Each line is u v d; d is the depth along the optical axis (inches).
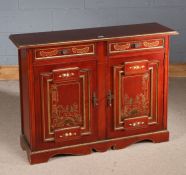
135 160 175.9
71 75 171.3
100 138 180.2
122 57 175.5
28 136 177.2
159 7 241.1
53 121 173.9
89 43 170.9
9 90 234.5
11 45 241.9
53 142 175.3
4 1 235.3
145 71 178.4
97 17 240.4
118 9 240.1
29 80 168.4
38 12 237.8
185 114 209.2
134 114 181.8
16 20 238.4
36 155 173.8
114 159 176.7
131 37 173.3
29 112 171.0
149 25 186.4
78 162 175.2
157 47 177.9
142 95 181.0
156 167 171.6
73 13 239.1
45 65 168.6
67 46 168.9
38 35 176.7
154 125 185.3
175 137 190.9
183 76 247.1
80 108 175.6
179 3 241.4
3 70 244.8
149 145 185.3
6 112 213.3
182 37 245.6
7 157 179.2
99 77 174.9
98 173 168.6
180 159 176.2
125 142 182.5
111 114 179.5
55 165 173.6
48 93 171.2
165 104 184.7
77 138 177.2
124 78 177.5
